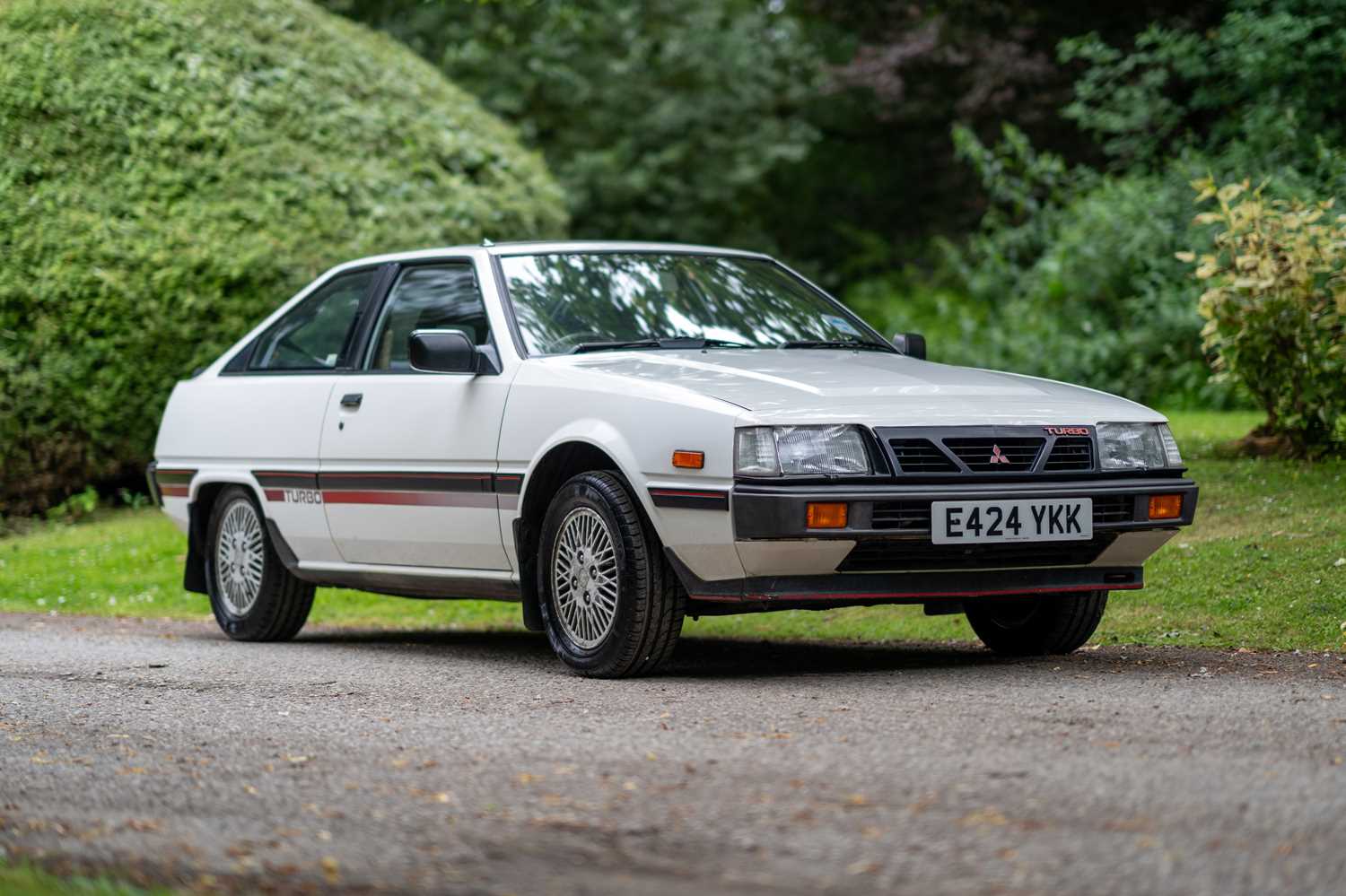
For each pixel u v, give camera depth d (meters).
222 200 14.16
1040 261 20.94
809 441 6.41
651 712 5.88
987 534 6.48
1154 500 6.86
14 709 6.39
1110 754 4.83
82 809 4.53
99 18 14.65
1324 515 9.49
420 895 3.58
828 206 32.03
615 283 7.96
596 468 7.21
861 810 4.20
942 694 6.13
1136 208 19.39
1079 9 23.95
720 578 6.57
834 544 6.36
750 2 31.22
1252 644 7.62
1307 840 3.87
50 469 13.88
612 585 6.90
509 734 5.48
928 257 28.48
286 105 14.88
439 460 7.71
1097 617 7.49
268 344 9.16
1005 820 4.07
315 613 10.59
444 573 7.89
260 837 4.14
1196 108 19.88
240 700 6.49
